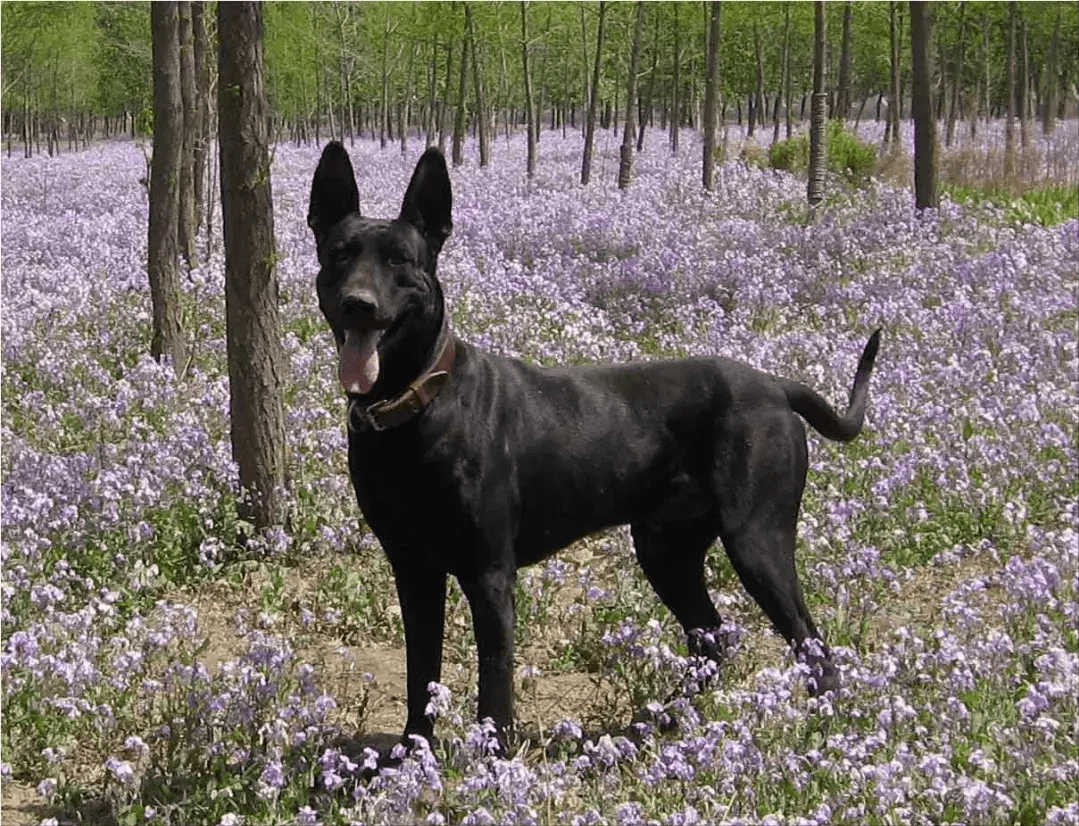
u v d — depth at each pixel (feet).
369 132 279.28
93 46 193.57
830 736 16.52
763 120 175.83
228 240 27.14
